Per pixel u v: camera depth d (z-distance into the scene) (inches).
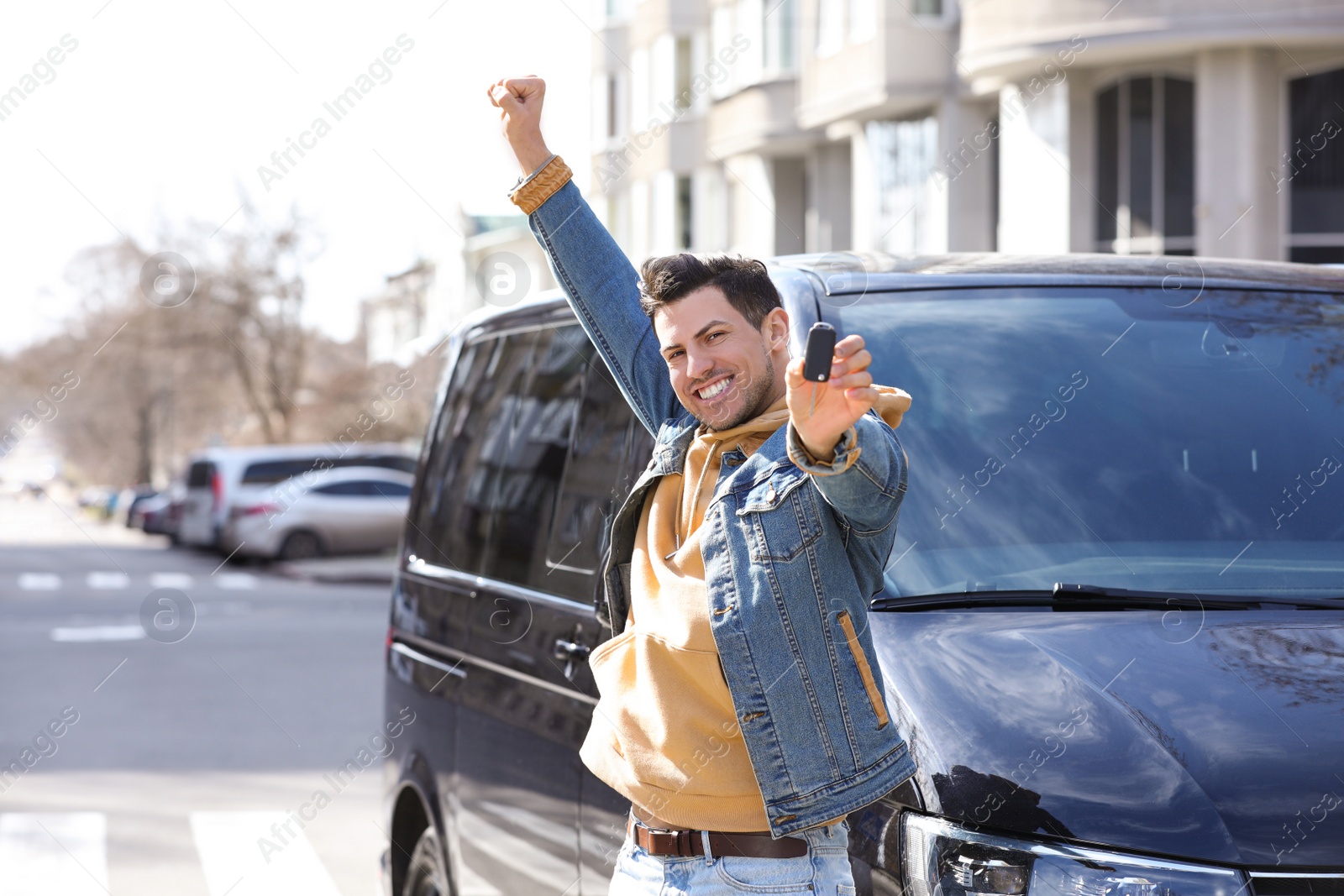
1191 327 124.3
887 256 136.3
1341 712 87.8
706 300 83.5
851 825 90.8
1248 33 713.0
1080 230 788.0
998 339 119.6
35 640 609.0
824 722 78.5
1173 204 772.6
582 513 135.2
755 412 85.2
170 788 303.4
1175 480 111.8
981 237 900.6
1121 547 107.0
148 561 1243.2
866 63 925.8
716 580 80.1
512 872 140.9
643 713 83.0
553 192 106.0
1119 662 93.3
